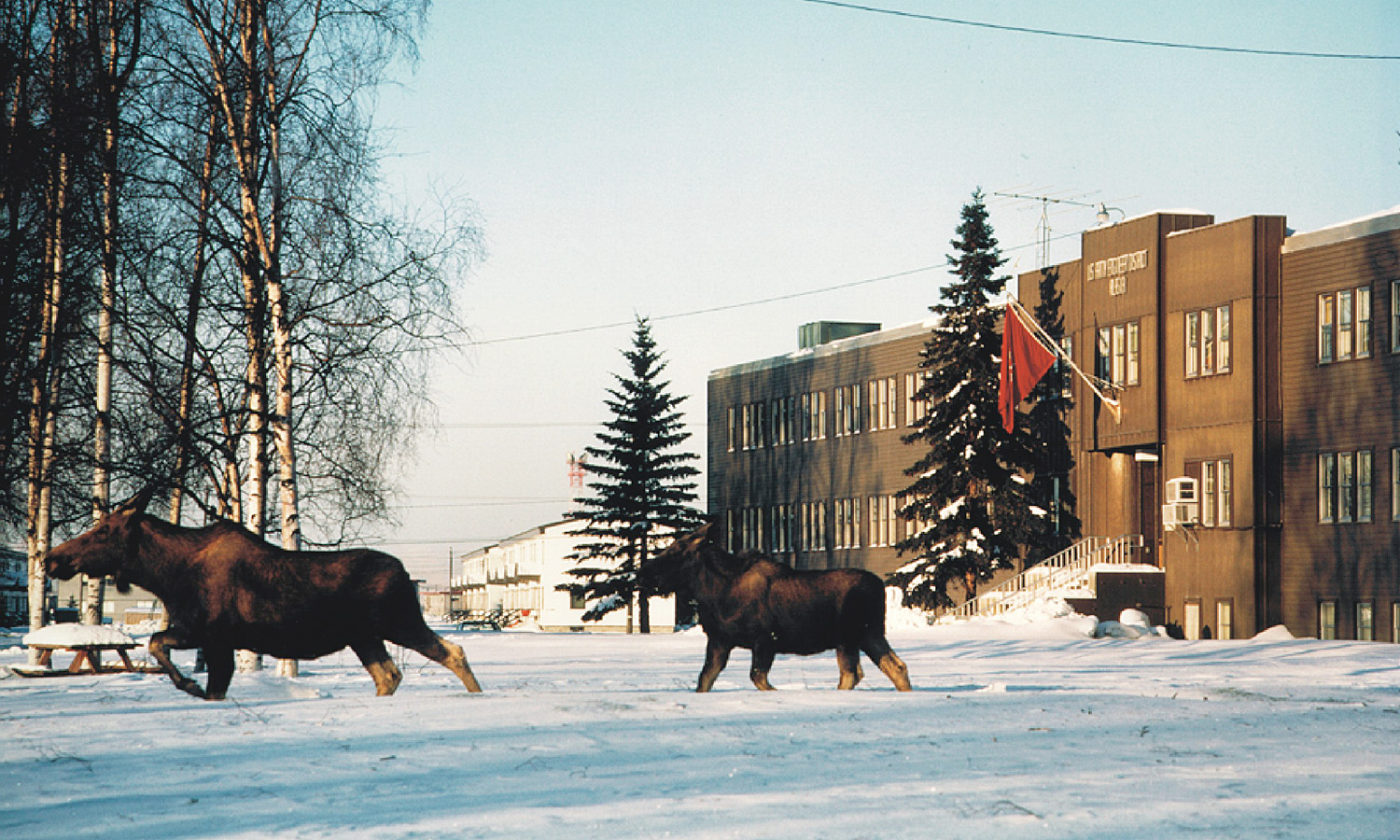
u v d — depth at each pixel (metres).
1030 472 53.66
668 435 69.00
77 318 24.50
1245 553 43.59
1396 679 23.78
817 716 12.47
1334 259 42.34
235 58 23.41
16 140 22.44
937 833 7.48
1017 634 43.31
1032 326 50.97
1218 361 45.00
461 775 9.41
